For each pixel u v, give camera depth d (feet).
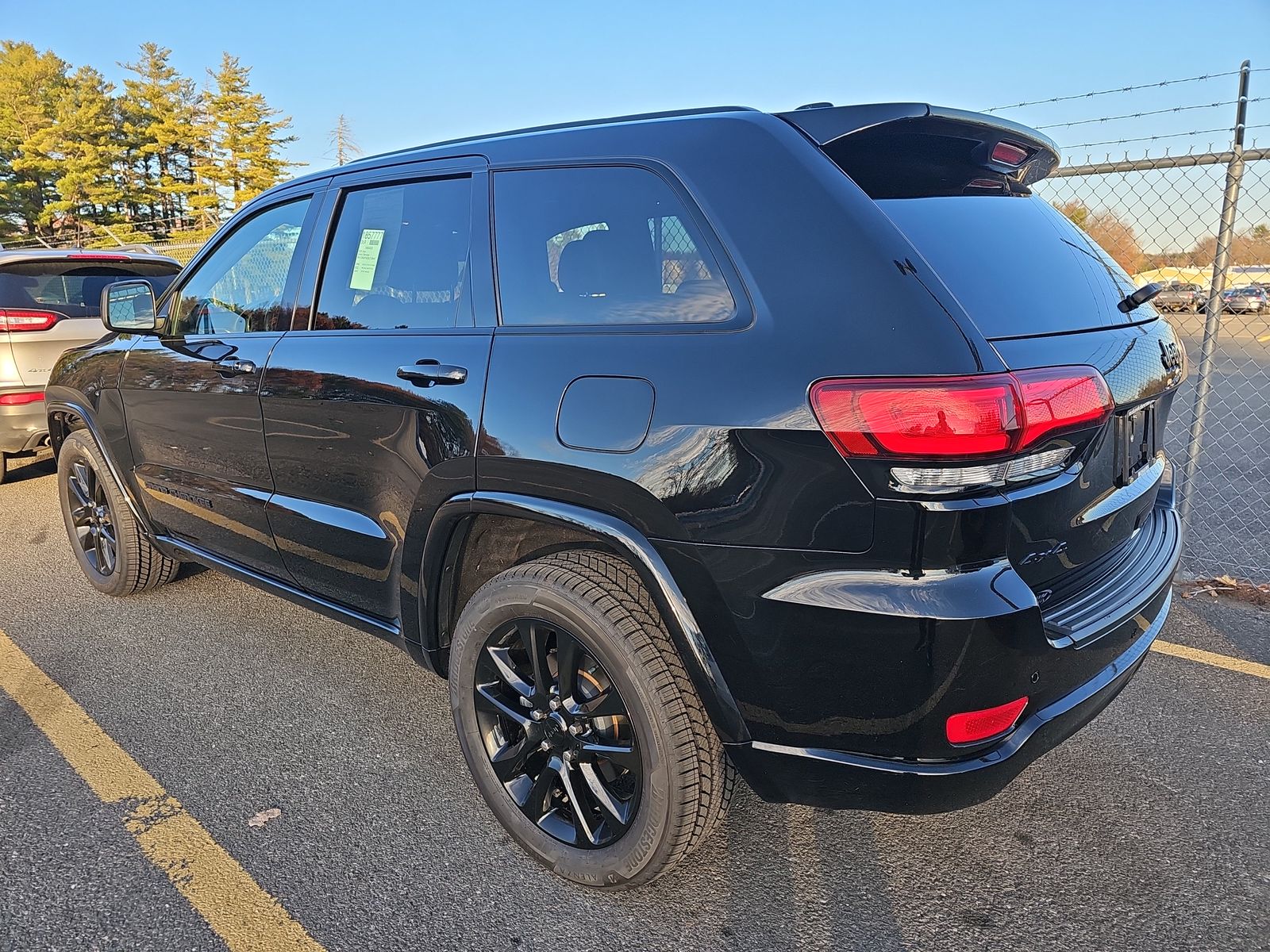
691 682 6.18
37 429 19.07
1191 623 12.28
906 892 7.06
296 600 10.01
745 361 5.71
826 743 5.80
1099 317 6.70
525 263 7.27
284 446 9.20
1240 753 8.99
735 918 6.78
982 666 5.33
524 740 7.27
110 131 250.57
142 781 8.59
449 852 7.56
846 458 5.29
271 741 9.36
